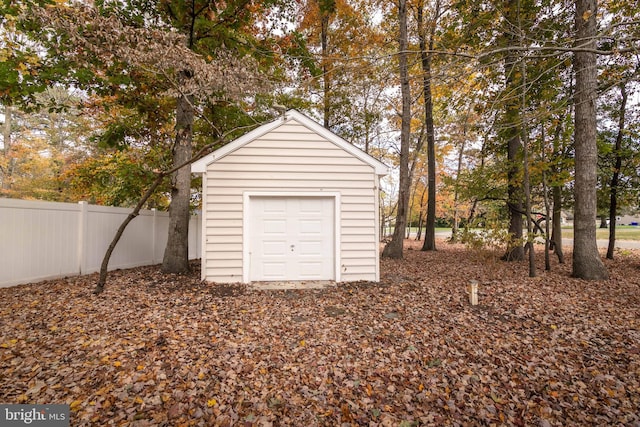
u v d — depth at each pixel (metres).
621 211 13.34
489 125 9.99
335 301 5.93
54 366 3.29
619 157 10.93
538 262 10.77
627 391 3.13
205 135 11.05
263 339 4.23
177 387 3.08
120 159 10.50
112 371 3.26
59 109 7.43
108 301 5.29
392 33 11.96
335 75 8.96
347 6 11.16
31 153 17.47
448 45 8.32
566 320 4.82
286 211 7.38
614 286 6.71
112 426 2.53
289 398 3.04
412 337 4.35
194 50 7.72
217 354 3.75
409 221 27.20
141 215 9.22
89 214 7.59
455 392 3.17
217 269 7.03
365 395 3.12
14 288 5.82
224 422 2.67
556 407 2.94
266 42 9.17
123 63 6.36
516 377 3.41
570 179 9.28
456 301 5.85
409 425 2.71
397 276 8.15
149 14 7.78
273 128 7.23
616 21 6.76
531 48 4.94
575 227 7.75
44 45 5.84
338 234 7.39
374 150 20.30
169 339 4.03
